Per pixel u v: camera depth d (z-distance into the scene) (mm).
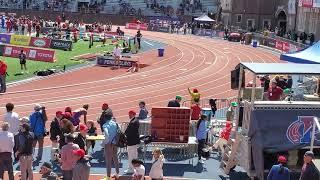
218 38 77625
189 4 93062
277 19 80250
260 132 16719
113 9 93250
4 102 31172
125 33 77125
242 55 57844
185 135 20172
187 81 40906
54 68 43312
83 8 91750
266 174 16656
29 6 93250
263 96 19703
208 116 23812
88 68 45188
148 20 90188
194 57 55062
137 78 41469
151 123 20109
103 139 17922
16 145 15961
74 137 15758
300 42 60781
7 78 38875
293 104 16953
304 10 66688
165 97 34562
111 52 51844
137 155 19094
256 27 82438
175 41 70750
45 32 66250
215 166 20000
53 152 19281
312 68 17656
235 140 18141
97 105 31375
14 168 18359
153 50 59812
